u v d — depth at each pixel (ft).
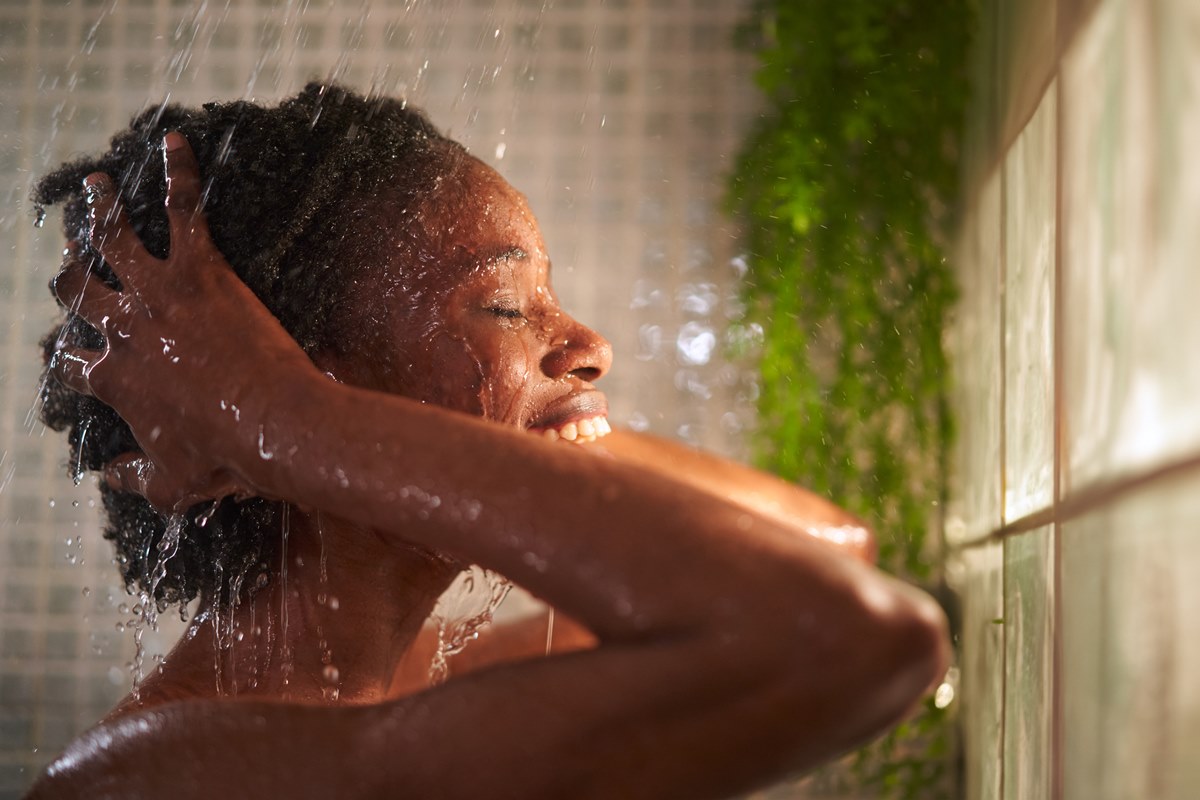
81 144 6.73
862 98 5.89
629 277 6.92
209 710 1.57
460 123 6.84
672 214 6.90
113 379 1.70
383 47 6.73
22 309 6.59
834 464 5.97
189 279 1.73
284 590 1.97
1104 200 1.92
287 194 1.91
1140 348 1.67
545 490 1.39
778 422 6.20
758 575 1.29
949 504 5.80
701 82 6.90
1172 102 1.52
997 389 3.74
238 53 6.70
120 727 1.65
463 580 2.41
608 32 6.93
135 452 1.91
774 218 6.25
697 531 1.33
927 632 1.31
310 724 1.49
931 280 5.84
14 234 6.63
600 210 6.94
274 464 1.52
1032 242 2.82
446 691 1.41
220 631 1.99
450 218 1.97
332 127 2.00
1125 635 1.75
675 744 1.29
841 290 5.99
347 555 1.96
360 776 1.40
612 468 1.42
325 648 1.96
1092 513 1.99
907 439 5.96
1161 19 1.57
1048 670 2.43
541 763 1.33
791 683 1.26
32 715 6.55
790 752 1.29
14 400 6.59
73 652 6.57
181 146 1.84
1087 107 2.07
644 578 1.31
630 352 6.90
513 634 2.75
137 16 6.75
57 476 6.61
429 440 1.46
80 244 1.94
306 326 1.90
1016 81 3.28
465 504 1.40
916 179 5.90
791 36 6.04
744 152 6.78
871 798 5.89
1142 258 1.67
